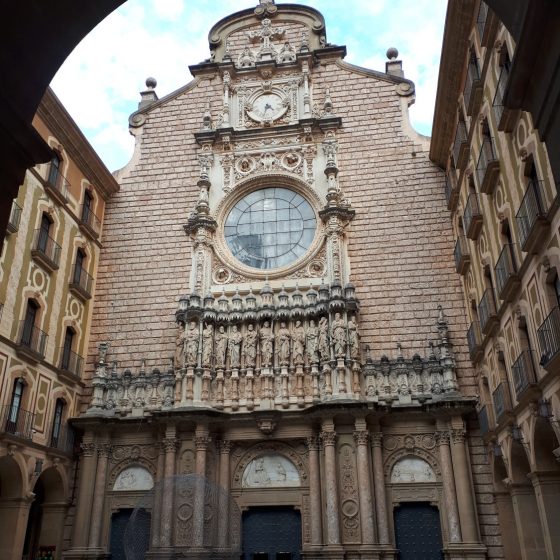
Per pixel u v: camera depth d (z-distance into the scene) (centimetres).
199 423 2912
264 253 3466
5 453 2511
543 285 1794
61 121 3139
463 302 3131
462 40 2638
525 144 1895
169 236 3569
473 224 2572
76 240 3319
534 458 1998
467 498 2684
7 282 2653
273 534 2861
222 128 3712
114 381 3200
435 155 3403
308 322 3130
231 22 4131
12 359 2636
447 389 2891
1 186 877
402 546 2739
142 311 3409
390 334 3133
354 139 3616
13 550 2539
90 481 2967
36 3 844
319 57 3878
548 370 1697
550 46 817
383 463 2859
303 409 2936
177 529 1551
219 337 3159
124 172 3806
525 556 2227
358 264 3312
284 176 3572
